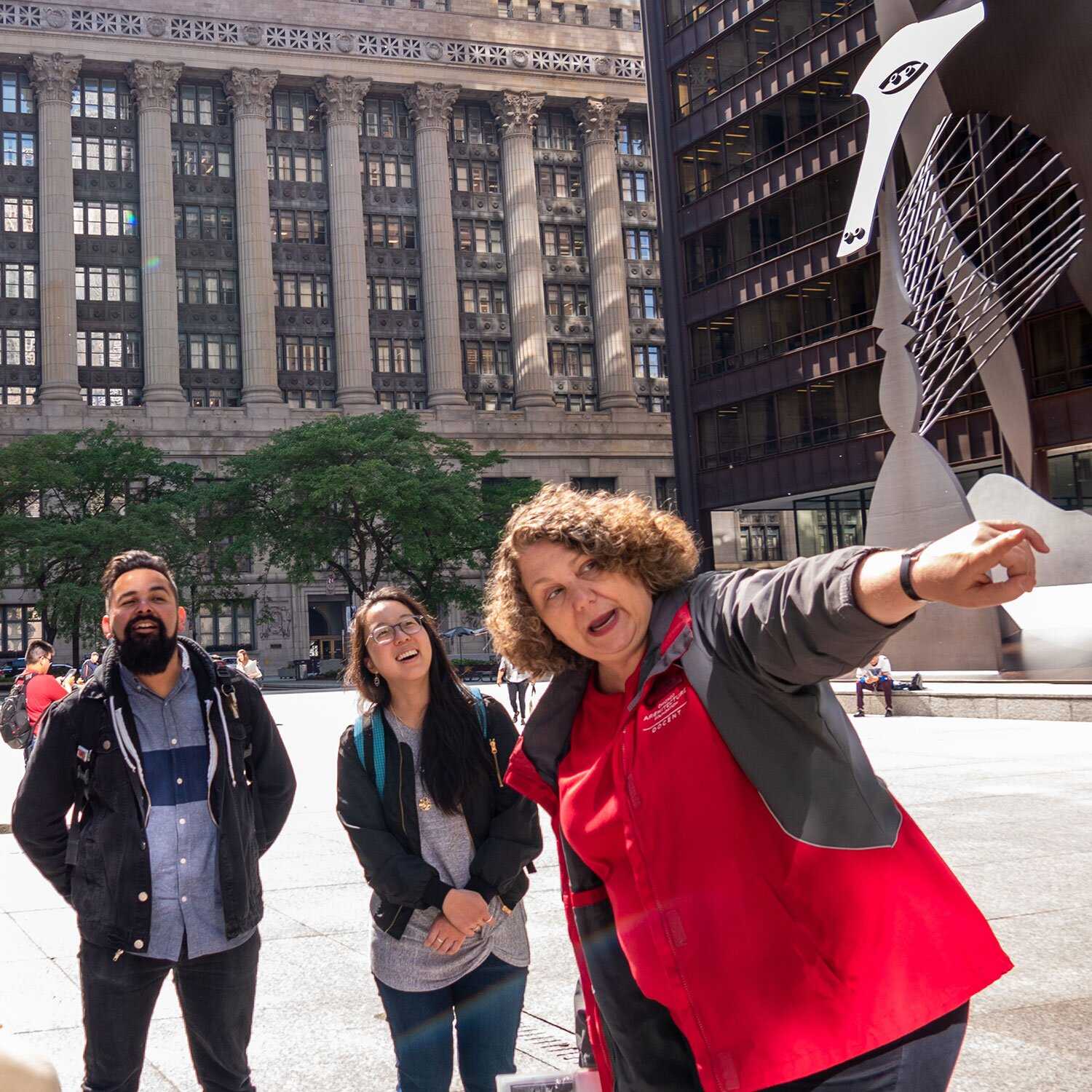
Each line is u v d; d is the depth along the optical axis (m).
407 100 77.31
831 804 1.90
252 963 3.58
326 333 74.88
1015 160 31.48
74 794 3.49
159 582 3.46
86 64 71.00
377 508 52.44
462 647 66.69
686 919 1.93
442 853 3.44
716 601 1.96
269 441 67.62
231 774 3.53
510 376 78.62
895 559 1.61
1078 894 6.89
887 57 22.02
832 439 43.50
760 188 46.31
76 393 68.38
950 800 10.89
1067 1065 4.27
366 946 6.42
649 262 82.50
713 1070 1.90
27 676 12.39
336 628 78.25
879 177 22.22
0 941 6.81
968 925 1.96
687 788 1.95
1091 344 34.06
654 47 51.25
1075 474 37.31
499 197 79.50
